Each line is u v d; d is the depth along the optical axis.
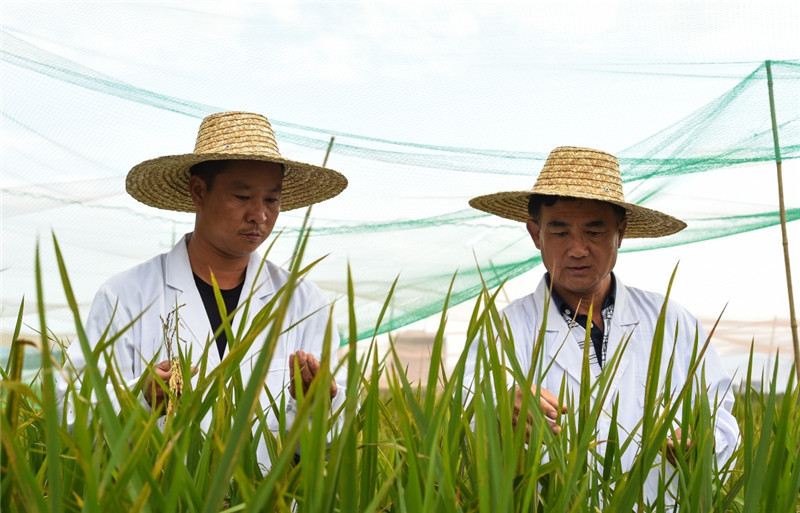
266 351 1.40
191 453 2.06
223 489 1.38
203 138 3.80
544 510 2.05
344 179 4.18
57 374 3.73
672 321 3.97
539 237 3.97
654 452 2.08
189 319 3.67
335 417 2.11
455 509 1.74
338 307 5.96
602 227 3.74
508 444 1.83
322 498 1.58
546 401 2.69
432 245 6.17
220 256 3.82
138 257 5.83
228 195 3.66
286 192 4.46
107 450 1.98
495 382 2.01
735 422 3.54
